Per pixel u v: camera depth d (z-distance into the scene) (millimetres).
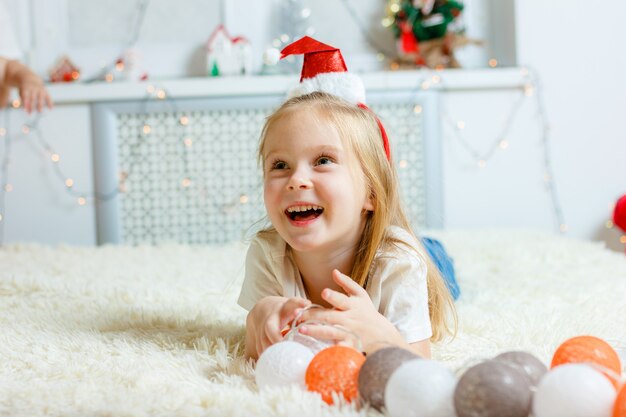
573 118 2586
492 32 2732
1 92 2268
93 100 2469
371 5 2701
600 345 739
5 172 2502
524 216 2592
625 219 2160
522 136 2574
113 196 2500
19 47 2545
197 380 817
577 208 2602
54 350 951
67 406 726
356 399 704
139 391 769
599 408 598
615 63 2584
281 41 2664
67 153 2500
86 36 2682
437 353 977
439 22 2525
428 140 2514
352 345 800
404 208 1185
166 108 2484
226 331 1081
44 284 1414
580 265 1690
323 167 935
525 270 1649
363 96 1144
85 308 1226
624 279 1490
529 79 2545
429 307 1054
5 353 936
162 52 2686
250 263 1097
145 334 1062
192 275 1656
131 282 1556
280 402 693
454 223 2582
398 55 2656
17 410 711
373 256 988
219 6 2678
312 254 1000
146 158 2510
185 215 2529
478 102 2559
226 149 2514
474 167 2572
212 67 2543
